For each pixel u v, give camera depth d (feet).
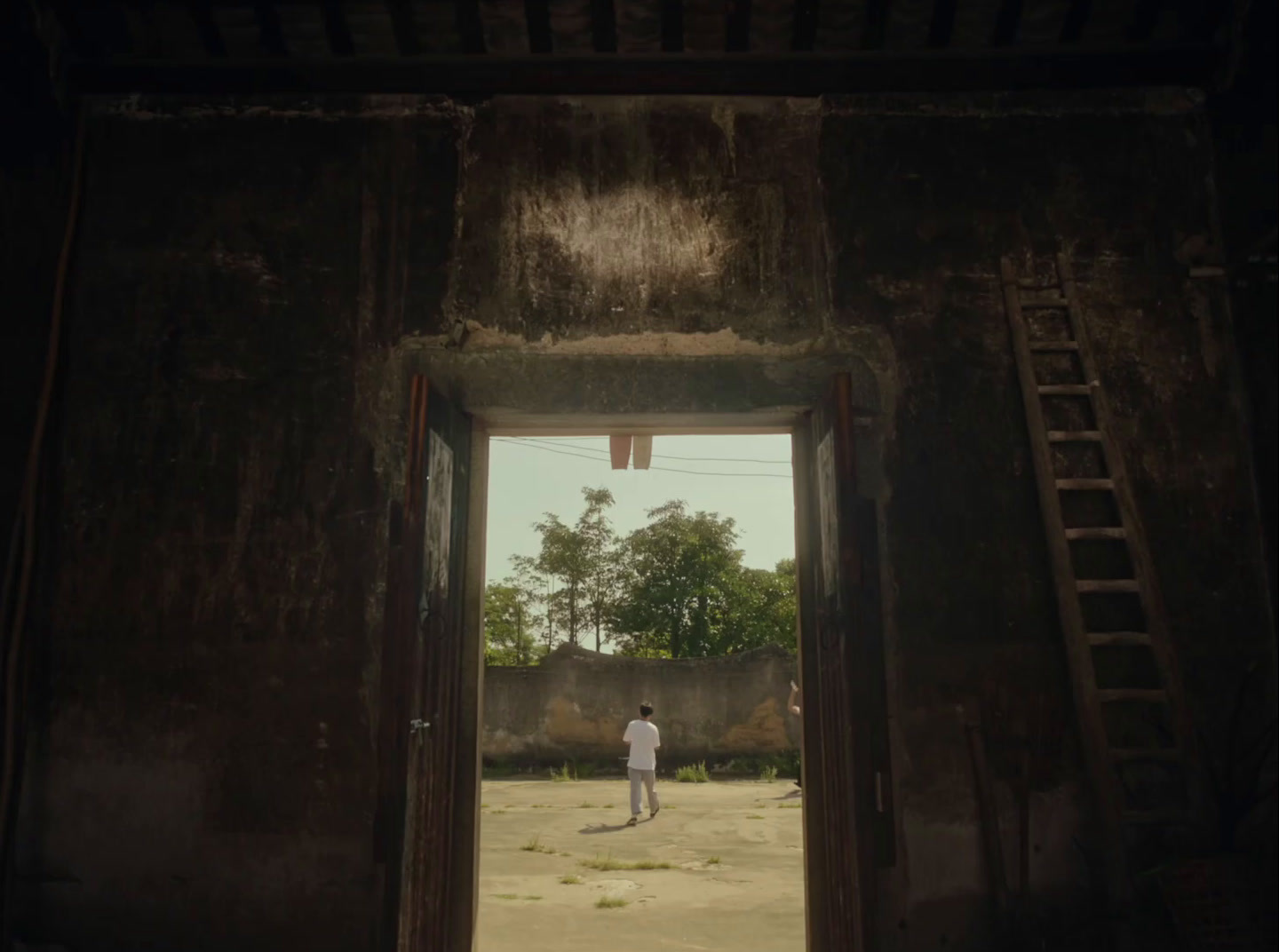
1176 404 14.70
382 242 15.40
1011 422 14.67
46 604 14.32
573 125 15.87
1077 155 15.48
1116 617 14.02
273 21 15.24
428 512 12.96
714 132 15.84
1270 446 14.08
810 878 14.23
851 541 12.39
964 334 14.96
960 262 15.20
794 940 17.62
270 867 13.60
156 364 15.03
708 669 57.88
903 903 13.33
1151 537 14.26
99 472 14.70
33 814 13.79
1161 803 13.43
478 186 15.61
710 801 42.32
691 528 92.99
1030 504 14.40
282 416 14.87
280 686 14.07
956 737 13.75
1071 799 13.53
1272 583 13.99
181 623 14.26
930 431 14.65
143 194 15.53
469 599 15.21
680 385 14.97
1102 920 13.01
